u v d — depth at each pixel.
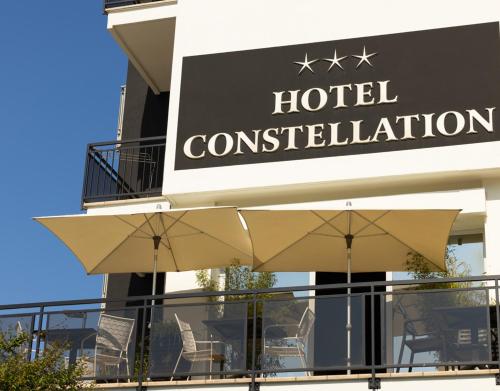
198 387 13.86
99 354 14.45
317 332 13.80
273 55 17.50
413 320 13.53
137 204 17.80
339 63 17.08
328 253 15.54
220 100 17.45
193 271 16.97
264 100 17.22
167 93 20.53
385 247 15.36
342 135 16.55
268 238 15.30
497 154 15.71
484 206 15.62
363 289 16.22
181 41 18.09
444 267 15.01
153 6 19.03
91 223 15.71
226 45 17.83
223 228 15.62
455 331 13.31
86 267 16.28
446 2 16.88
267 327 13.99
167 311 14.48
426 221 14.65
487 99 16.09
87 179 18.23
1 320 14.82
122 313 14.65
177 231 15.80
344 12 17.38
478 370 12.91
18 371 13.14
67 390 13.30
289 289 14.04
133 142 19.44
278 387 13.55
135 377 14.16
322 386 13.38
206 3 18.25
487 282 14.99
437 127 16.12
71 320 14.70
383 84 16.69
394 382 13.18
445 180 15.97
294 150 16.70
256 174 16.72
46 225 15.81
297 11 17.66
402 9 17.06
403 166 16.03
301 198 16.69
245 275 16.36
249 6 17.95
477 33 16.56
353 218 14.91
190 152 17.20
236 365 13.99
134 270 16.39
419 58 16.69
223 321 14.23
